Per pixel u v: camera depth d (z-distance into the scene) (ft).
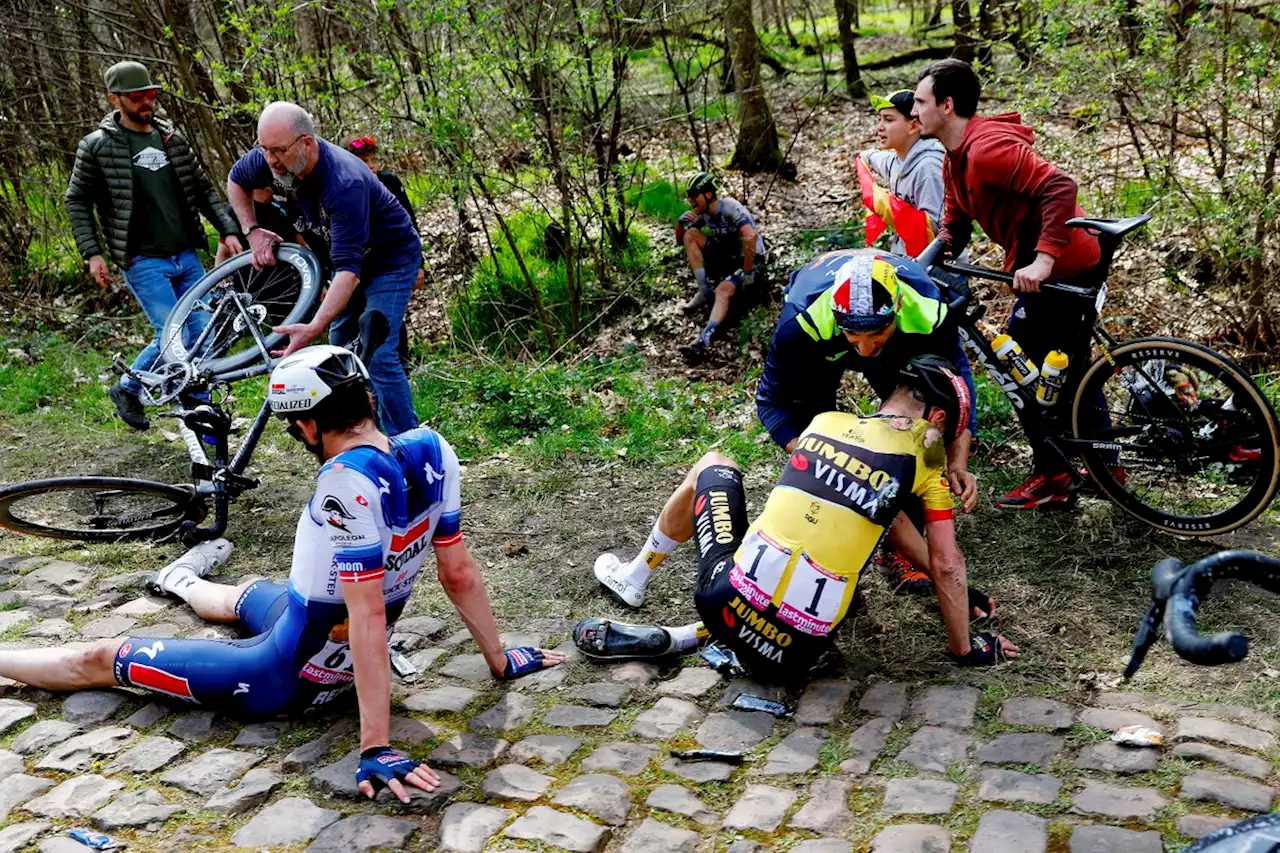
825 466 10.64
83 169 18.97
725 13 27.91
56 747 10.69
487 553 15.03
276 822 9.51
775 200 27.32
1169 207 18.79
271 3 24.03
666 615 13.17
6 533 16.01
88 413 21.16
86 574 14.64
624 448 18.12
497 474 17.69
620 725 10.86
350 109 23.91
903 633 12.20
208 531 14.99
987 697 10.87
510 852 8.99
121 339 25.67
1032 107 18.75
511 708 11.20
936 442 10.59
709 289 23.03
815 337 11.61
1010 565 13.56
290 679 10.58
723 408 19.65
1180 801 9.09
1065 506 14.84
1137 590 12.79
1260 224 17.54
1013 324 14.82
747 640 10.85
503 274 24.44
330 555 9.98
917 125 16.37
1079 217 14.38
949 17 45.98
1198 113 18.15
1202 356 13.29
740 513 11.66
